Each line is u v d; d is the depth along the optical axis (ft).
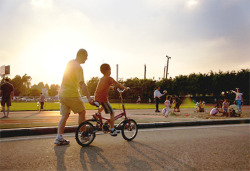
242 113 40.73
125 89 16.46
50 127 18.69
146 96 138.92
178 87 130.31
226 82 125.39
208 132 19.71
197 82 126.62
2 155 11.75
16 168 9.77
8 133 16.92
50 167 9.96
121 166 10.22
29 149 13.07
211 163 10.75
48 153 12.26
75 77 14.37
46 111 48.93
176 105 45.06
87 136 14.42
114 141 15.78
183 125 24.27
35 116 33.71
